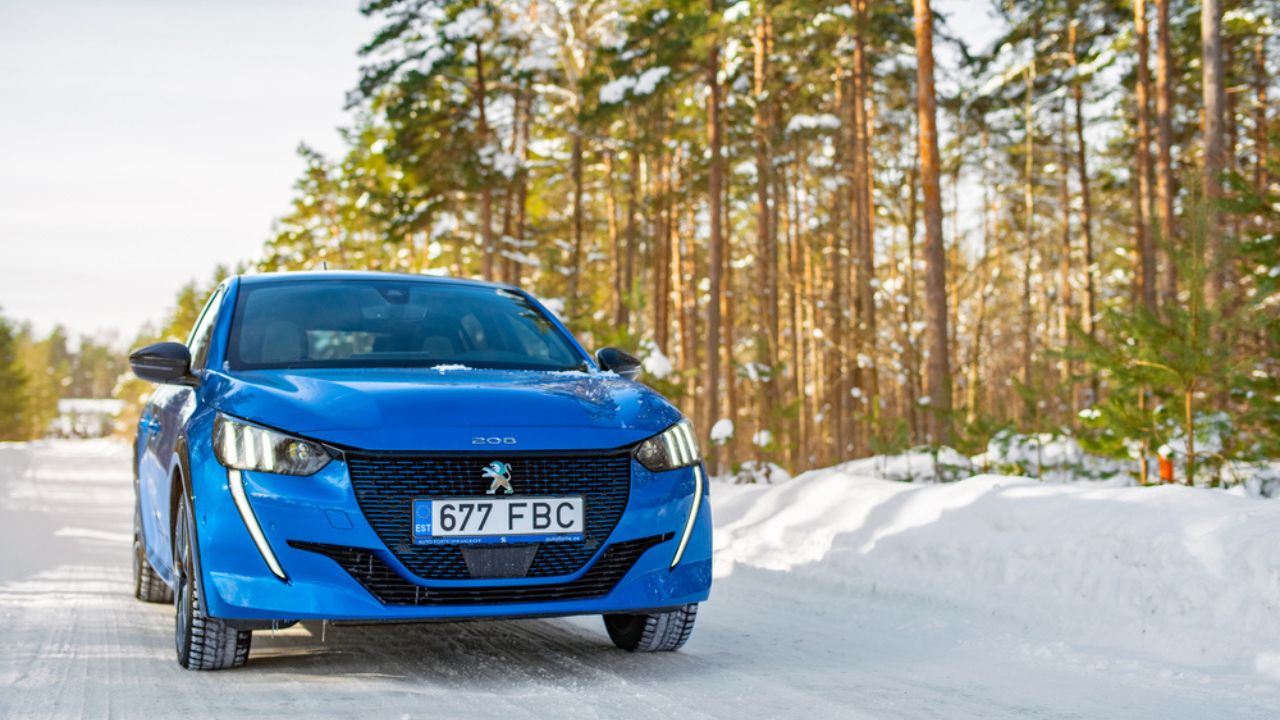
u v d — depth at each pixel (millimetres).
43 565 8836
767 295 35031
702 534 4324
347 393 4109
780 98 36562
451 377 4438
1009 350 44781
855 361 34000
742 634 5320
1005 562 5934
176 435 4535
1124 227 41094
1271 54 31266
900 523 7141
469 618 3896
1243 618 4582
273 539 3844
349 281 5449
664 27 30953
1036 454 11883
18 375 92375
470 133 37062
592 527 4039
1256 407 7922
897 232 41844
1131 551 5305
